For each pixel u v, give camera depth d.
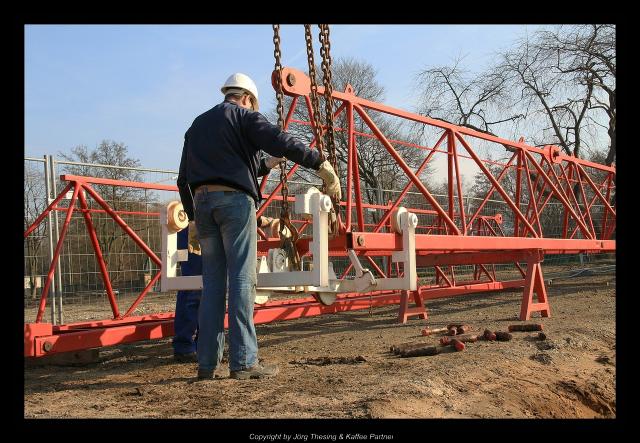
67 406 3.38
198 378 3.93
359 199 5.82
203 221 3.87
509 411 3.27
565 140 24.92
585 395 3.96
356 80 29.11
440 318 7.73
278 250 4.17
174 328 5.22
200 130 3.88
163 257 4.35
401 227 4.59
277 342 6.16
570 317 7.09
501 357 4.48
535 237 7.55
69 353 5.11
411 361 4.45
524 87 24.73
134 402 3.40
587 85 23.77
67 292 7.48
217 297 3.93
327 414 2.87
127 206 7.94
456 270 16.48
